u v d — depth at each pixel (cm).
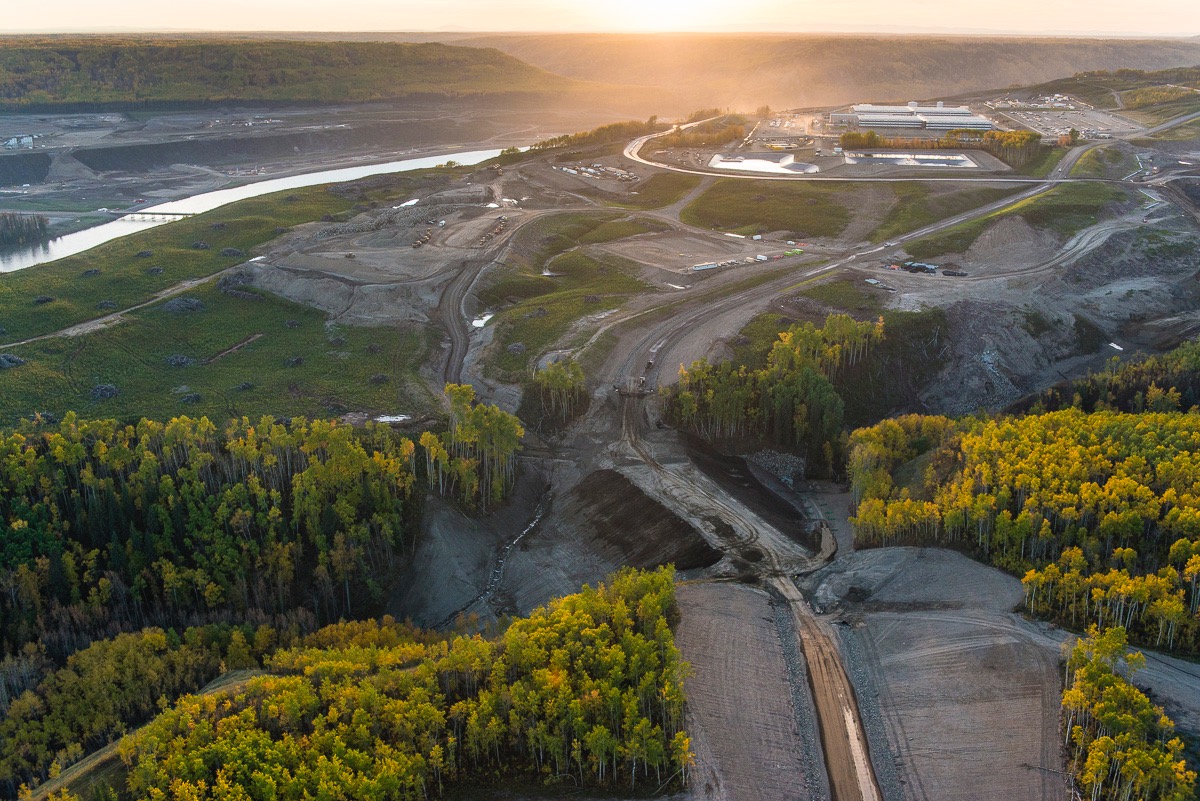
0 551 15738
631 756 11150
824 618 15175
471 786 11181
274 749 10781
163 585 15975
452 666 12150
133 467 17750
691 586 15912
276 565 16312
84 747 12825
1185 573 13512
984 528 15775
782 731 12700
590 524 18800
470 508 18750
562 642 12762
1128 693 11344
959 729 12475
